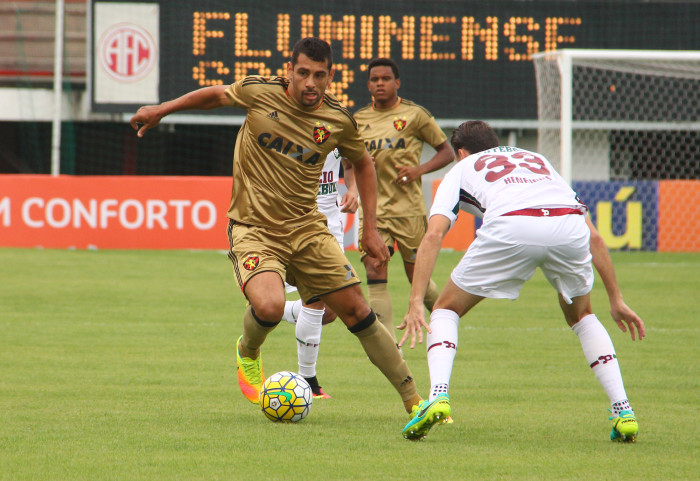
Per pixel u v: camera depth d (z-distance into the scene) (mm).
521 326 30438
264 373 22172
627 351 25875
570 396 19688
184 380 21062
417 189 27203
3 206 56375
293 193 17000
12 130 82188
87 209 56531
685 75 62438
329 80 16734
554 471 13242
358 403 18812
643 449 14766
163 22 61219
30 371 21922
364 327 16719
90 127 77875
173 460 13641
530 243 14961
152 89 62156
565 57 54125
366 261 25062
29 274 43531
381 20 59156
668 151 72250
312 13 58906
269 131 16734
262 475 12820
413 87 59812
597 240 15734
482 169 15695
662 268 49656
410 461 13734
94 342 26391
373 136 26938
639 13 61000
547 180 15500
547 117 60469
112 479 12586
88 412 17359
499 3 59844
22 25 69250
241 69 59219
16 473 12859
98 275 43719
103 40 61594
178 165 80500
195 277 43594
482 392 20109
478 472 13141
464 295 15500
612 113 64625
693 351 25859
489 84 60250
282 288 16641
